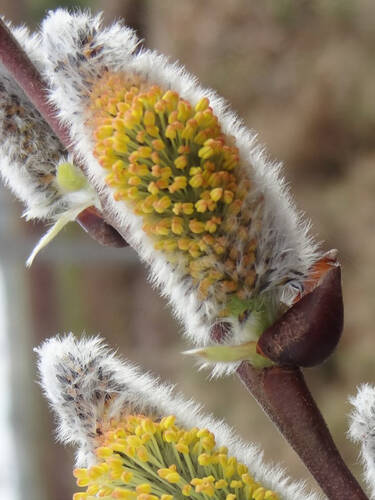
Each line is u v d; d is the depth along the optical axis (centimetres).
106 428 13
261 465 12
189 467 12
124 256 54
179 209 12
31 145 14
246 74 49
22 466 71
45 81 13
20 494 71
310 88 46
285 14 47
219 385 48
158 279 12
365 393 13
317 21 47
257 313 12
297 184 46
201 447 12
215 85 50
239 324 12
